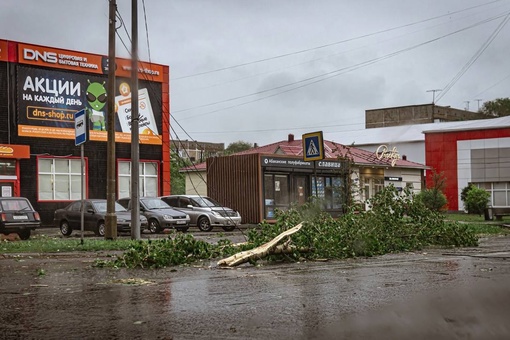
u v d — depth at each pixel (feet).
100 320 18.99
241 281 28.37
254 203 100.42
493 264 35.78
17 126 92.32
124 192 104.47
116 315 19.81
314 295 23.81
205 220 87.51
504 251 46.24
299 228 39.34
